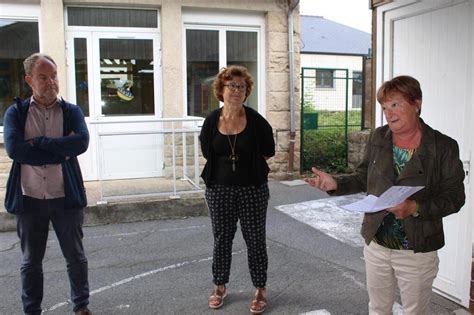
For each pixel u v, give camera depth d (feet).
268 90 27.32
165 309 12.06
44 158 10.39
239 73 11.10
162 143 24.75
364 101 30.96
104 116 24.85
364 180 8.97
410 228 7.84
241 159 11.21
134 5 24.47
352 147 29.94
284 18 27.04
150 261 15.51
